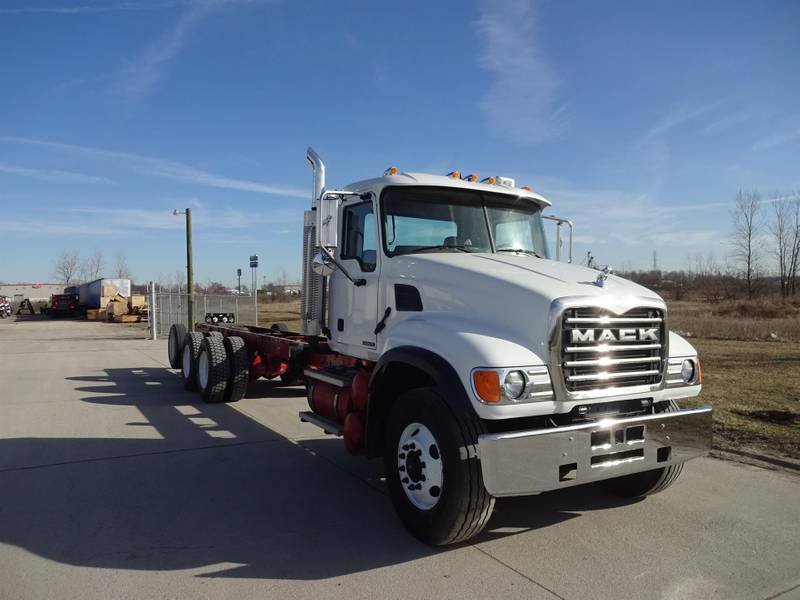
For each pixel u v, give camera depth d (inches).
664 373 162.1
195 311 877.8
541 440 137.7
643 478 185.2
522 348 146.6
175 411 331.3
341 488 202.8
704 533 164.4
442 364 149.9
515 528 168.4
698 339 737.0
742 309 1170.6
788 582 136.5
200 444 260.1
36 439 267.4
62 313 1959.9
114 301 1616.6
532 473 136.4
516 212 215.0
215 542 157.8
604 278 158.4
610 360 151.8
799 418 292.8
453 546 155.7
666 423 156.0
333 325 223.8
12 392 397.4
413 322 172.7
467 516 144.1
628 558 148.9
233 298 895.7
